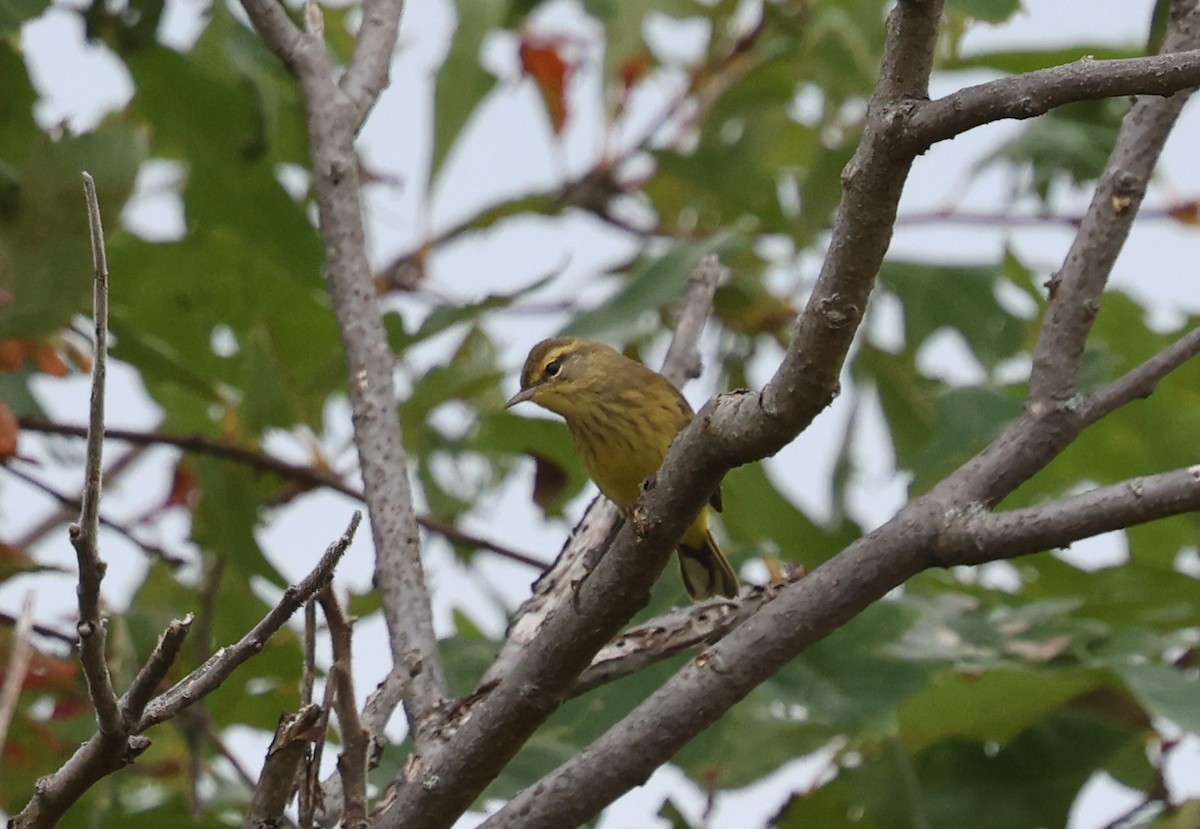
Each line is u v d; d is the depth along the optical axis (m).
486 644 10.26
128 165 9.88
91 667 5.61
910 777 11.13
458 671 9.98
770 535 12.75
